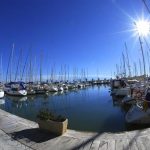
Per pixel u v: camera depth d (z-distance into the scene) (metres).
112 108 22.30
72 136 8.05
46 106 25.66
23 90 39.44
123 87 33.12
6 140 7.70
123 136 7.77
